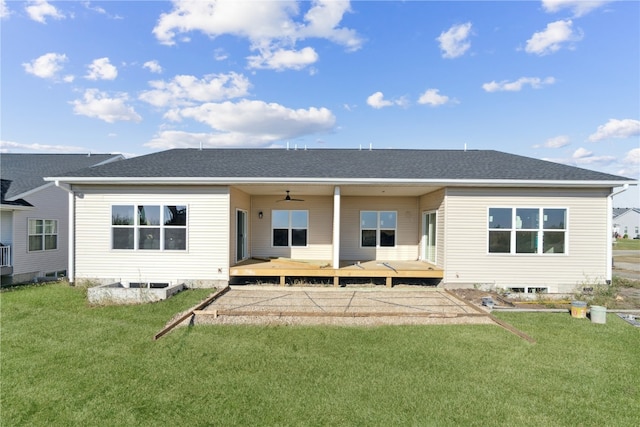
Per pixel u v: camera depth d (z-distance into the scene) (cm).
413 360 513
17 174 1496
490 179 973
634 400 404
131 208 1034
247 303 845
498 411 377
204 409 379
